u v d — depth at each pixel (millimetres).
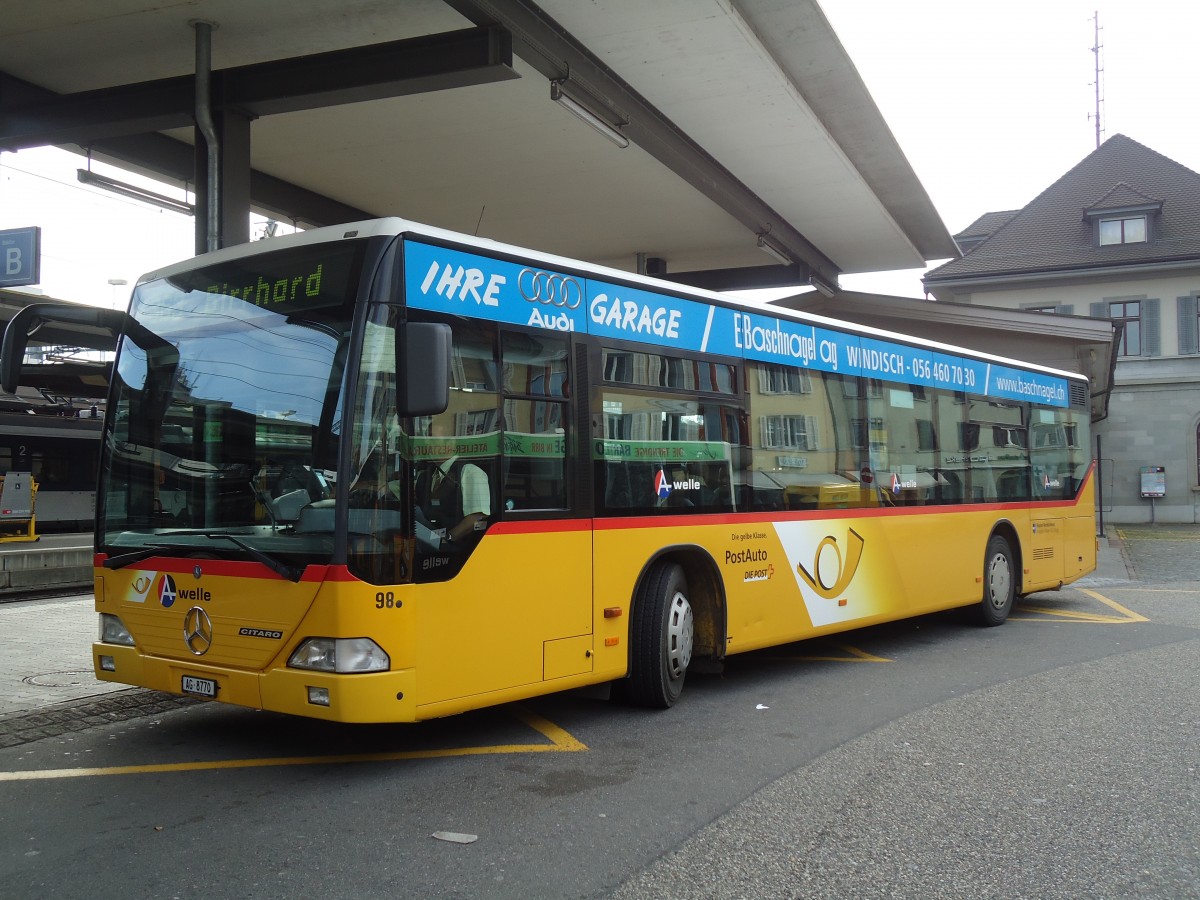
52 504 28203
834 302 23766
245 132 9617
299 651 5121
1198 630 10875
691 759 5801
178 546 5699
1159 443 35125
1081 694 7578
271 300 5582
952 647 9828
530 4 8766
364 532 5059
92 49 9406
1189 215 36125
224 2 8555
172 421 5879
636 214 14656
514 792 5180
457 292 5648
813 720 6758
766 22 9414
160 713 6957
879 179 13578
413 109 10789
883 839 4512
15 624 10492
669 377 7117
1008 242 38250
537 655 5918
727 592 7430
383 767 5645
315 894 3877
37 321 6051
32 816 4809
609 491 6531
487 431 5727
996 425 11336
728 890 3941
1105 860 4270
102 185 9977
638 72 10047
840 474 8812
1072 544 12672
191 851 4340
